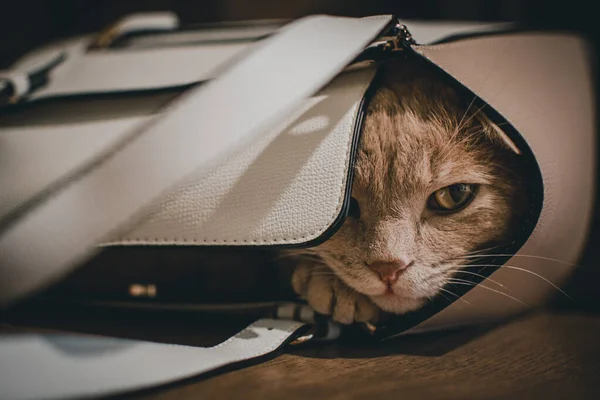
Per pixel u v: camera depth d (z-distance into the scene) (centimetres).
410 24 101
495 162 81
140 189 57
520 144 70
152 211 71
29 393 48
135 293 92
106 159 57
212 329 84
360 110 70
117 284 93
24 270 53
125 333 81
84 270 93
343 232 80
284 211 68
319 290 78
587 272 117
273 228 67
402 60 83
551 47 83
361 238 78
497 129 72
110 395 50
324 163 68
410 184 77
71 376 50
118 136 64
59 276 54
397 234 76
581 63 89
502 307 80
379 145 78
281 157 70
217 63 85
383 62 76
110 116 76
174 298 91
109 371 52
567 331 83
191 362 58
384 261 75
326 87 74
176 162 59
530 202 73
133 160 58
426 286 78
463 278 80
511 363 67
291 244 66
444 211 81
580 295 103
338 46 67
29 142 75
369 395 55
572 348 74
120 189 56
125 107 76
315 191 67
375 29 69
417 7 174
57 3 179
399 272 77
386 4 174
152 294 91
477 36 75
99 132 73
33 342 56
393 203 77
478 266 78
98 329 84
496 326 87
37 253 53
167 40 104
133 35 107
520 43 78
